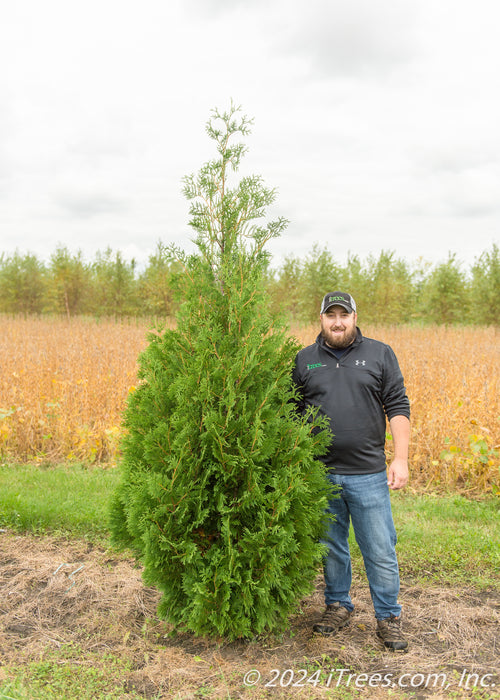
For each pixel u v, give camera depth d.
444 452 7.15
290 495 3.33
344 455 3.56
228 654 3.47
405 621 3.88
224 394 3.36
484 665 3.36
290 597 3.48
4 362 10.88
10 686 3.00
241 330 3.54
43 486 6.61
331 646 3.54
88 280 34.91
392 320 30.00
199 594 3.23
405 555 4.97
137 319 28.11
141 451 3.63
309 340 15.45
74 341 13.76
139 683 3.16
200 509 3.27
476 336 19.47
